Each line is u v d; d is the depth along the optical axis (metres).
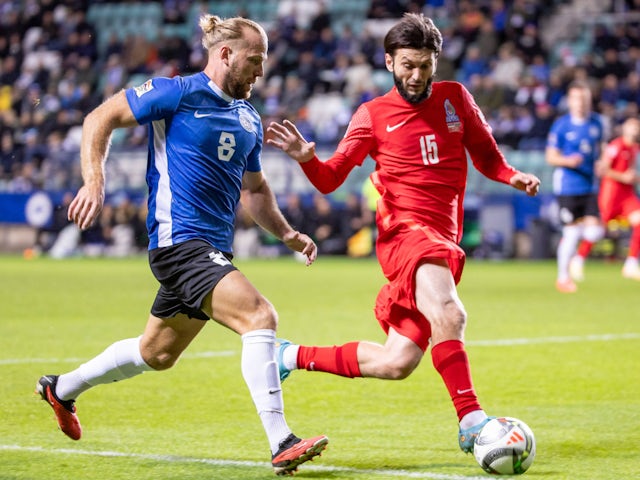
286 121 11.44
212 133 10.89
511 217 52.41
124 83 63.84
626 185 37.47
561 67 58.03
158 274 10.87
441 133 12.02
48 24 68.38
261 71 11.11
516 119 54.34
